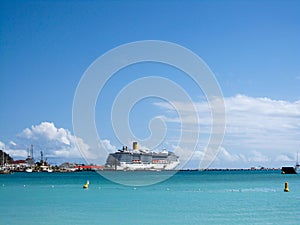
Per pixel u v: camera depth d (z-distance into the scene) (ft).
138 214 149.48
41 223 129.90
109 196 225.35
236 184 367.45
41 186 337.11
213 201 197.06
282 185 345.92
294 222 131.54
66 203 187.52
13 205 179.32
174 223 130.21
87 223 129.90
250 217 142.00
